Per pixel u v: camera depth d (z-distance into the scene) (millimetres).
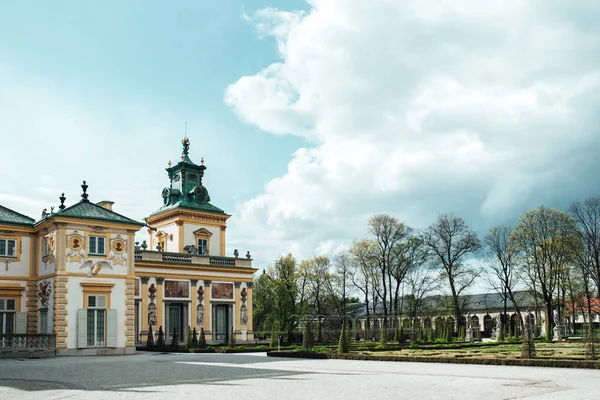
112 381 23984
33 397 19016
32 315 50562
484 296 126875
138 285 62875
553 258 76438
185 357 42781
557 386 20766
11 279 49875
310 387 20875
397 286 86688
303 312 99750
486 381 22656
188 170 77875
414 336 64750
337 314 98375
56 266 47719
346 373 26766
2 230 49969
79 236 48938
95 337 48656
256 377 24984
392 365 32062
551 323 74938
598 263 73375
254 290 105812
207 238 75188
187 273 66938
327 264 102875
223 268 69875
